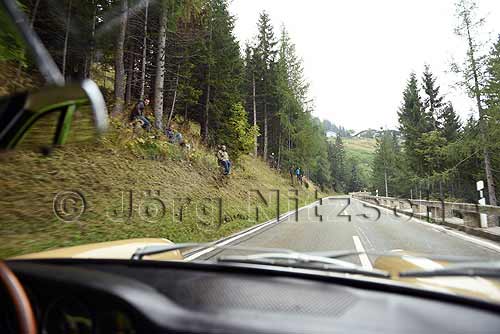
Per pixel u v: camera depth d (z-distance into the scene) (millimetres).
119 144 13250
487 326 1383
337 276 1930
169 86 25625
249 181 26688
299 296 1713
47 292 1715
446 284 2135
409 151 45688
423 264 2422
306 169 50031
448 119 43375
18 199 7426
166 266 2311
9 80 11328
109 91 19703
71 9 14070
